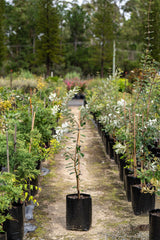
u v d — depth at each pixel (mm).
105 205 4594
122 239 3555
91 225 3938
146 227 3846
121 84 11234
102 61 41531
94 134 10695
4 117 5422
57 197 4895
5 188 3227
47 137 6059
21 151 4031
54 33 37656
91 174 6164
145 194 4195
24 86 14570
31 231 3787
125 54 45312
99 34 41688
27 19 51188
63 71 51469
